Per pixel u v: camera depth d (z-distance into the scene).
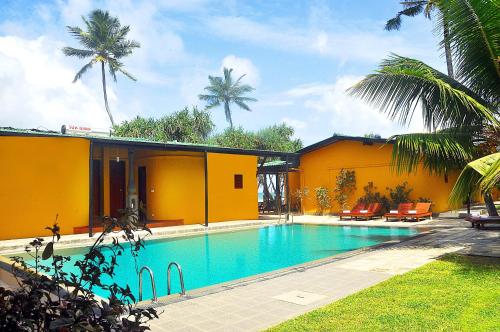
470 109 9.71
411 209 17.00
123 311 2.01
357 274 6.73
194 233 15.09
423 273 6.46
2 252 11.02
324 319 4.41
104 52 39.75
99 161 17.17
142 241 2.26
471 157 9.60
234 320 4.55
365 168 20.28
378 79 10.45
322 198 21.48
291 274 6.92
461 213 16.23
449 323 4.11
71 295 2.03
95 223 14.90
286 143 37.31
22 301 1.93
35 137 13.62
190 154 17.98
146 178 18.36
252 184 19.80
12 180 13.16
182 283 5.78
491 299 4.88
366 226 15.64
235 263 10.31
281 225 17.55
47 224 13.62
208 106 53.22
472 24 8.76
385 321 4.25
